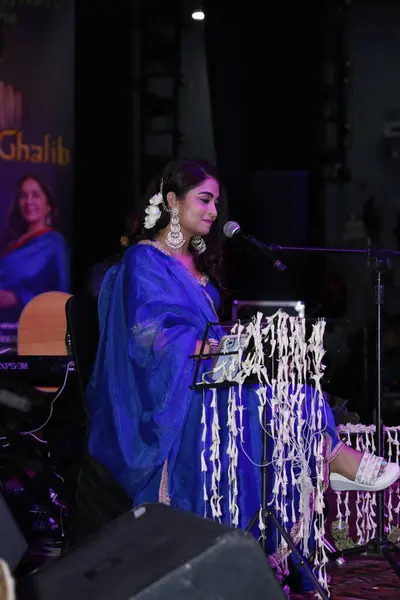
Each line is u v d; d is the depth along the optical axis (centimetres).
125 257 491
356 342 1246
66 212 1232
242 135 1323
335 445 454
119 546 288
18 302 1195
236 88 1322
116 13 1262
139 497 460
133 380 464
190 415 447
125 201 1263
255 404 443
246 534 268
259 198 1329
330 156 1329
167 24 1288
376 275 526
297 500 445
